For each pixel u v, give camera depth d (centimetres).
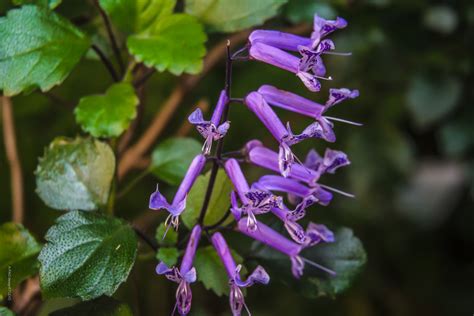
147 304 53
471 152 56
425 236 75
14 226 36
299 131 53
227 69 33
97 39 39
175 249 34
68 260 33
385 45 52
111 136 35
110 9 36
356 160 58
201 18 37
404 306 67
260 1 37
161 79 49
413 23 49
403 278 70
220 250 33
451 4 50
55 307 45
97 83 45
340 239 37
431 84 51
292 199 34
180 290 32
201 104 44
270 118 32
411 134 69
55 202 36
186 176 32
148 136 44
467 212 75
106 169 36
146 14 36
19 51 35
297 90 54
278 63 32
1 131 46
